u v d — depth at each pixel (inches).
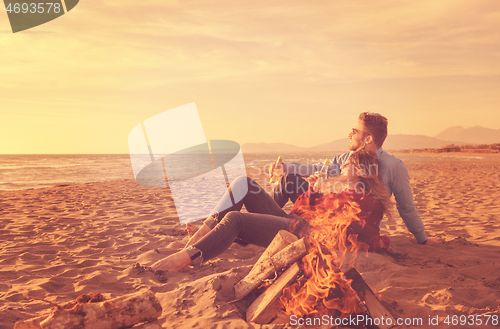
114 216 204.7
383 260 106.5
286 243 75.6
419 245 128.0
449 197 281.3
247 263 111.6
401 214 124.4
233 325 65.8
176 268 86.8
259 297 74.0
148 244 136.0
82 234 154.7
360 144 101.5
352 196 88.5
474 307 75.5
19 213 217.5
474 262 107.3
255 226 86.7
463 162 1081.4
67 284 92.7
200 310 71.6
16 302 79.1
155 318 56.4
